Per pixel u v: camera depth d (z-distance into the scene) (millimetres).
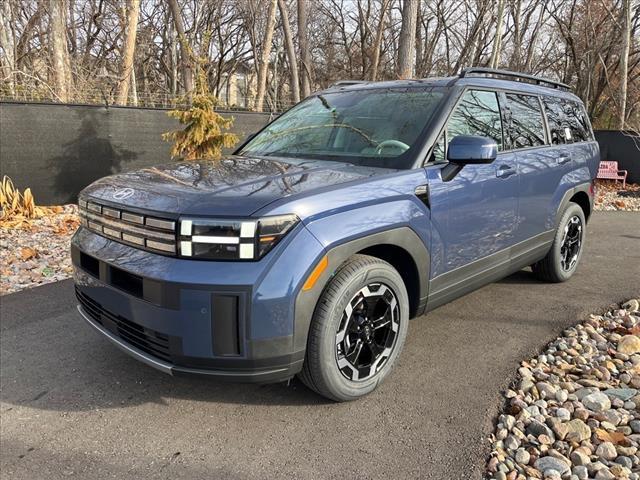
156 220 2518
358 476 2410
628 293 4922
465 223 3494
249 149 4121
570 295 4863
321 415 2895
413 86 3957
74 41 26469
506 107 4172
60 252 6305
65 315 4316
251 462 2504
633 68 24547
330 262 2621
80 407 2975
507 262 4113
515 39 24906
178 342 2471
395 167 3236
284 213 2494
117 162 10039
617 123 20438
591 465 2494
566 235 5094
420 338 3898
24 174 9148
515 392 3146
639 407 2984
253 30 28578
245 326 2438
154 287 2479
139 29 30781
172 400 3055
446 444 2643
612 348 3775
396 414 2902
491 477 2422
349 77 34062
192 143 9031
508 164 3938
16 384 3219
